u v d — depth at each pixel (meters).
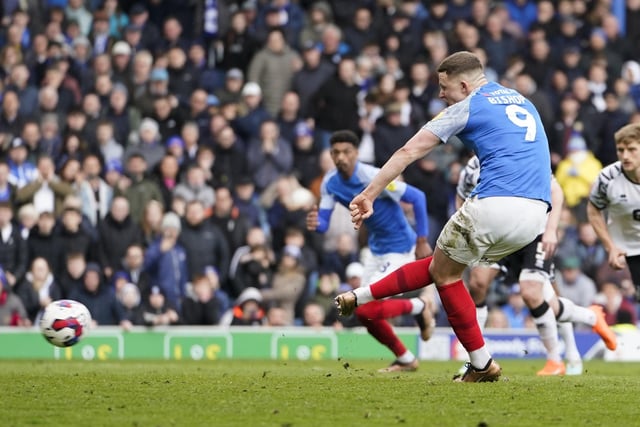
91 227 36.12
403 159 16.86
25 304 34.44
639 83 47.69
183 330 34.28
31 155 39.03
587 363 32.94
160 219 36.75
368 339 35.16
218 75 44.44
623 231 23.86
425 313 25.08
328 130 42.22
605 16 49.09
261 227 38.72
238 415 13.56
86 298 34.59
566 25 47.97
